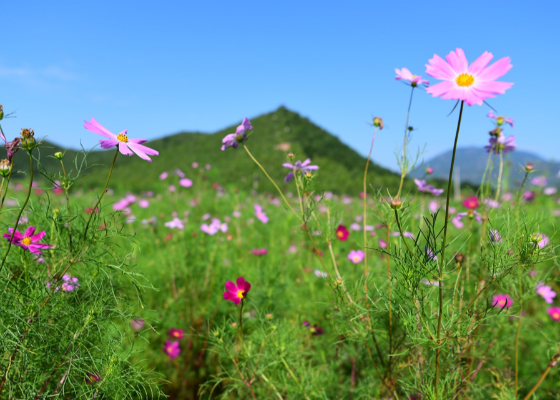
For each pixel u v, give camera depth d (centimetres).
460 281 191
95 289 148
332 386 214
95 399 132
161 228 515
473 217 208
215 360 260
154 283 307
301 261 396
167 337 275
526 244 121
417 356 178
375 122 185
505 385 190
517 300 184
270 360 200
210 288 309
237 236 493
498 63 100
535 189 491
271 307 259
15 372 122
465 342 161
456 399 160
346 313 181
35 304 128
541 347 242
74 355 130
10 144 107
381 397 199
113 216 151
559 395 201
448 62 105
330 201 206
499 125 206
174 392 241
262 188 2809
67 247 150
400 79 179
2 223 146
